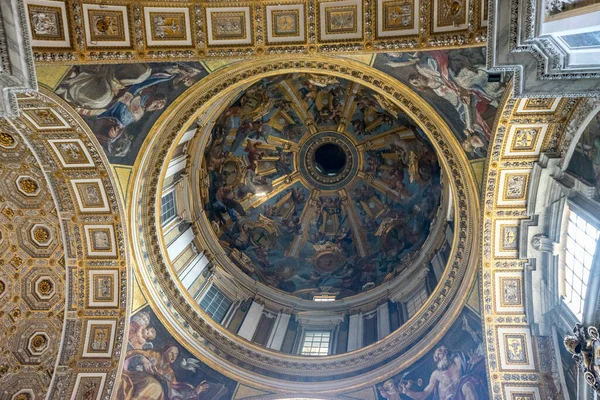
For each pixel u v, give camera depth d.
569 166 15.45
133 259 19.84
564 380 17.27
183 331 21.00
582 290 15.54
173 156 21.86
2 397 20.34
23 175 19.12
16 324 21.03
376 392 20.25
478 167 16.88
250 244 29.86
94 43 13.45
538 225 17.00
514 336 18.11
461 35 12.70
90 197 18.67
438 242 24.59
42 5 12.60
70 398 19.33
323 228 31.30
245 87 23.77
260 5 13.48
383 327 23.80
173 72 15.47
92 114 15.91
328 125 30.59
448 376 19.11
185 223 25.28
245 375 21.08
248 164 30.28
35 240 20.53
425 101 16.11
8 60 10.53
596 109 13.51
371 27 13.48
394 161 29.66
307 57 14.91
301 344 24.98
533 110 14.74
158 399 19.77
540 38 9.76
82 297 20.17
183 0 13.29
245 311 26.00
